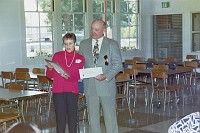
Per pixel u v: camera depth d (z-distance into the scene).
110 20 13.23
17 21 10.20
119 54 4.43
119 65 4.40
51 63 4.30
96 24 4.37
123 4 13.59
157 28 14.18
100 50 4.38
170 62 10.95
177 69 8.68
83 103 7.06
